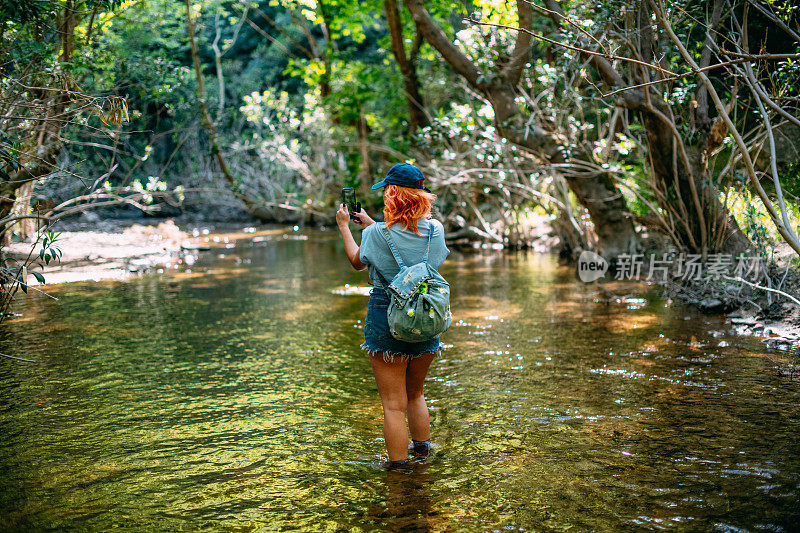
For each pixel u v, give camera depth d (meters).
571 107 9.86
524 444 3.65
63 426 4.05
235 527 2.81
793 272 6.75
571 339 6.02
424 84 15.27
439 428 3.95
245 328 6.71
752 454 3.40
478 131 10.89
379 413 4.25
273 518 2.88
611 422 3.93
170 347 5.96
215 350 5.86
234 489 3.18
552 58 9.84
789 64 6.05
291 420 4.13
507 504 2.96
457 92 14.85
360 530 2.76
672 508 2.87
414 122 15.37
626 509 2.88
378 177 18.23
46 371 5.21
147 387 4.82
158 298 8.40
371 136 17.39
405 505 2.98
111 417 4.20
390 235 3.33
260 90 23.80
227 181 21.42
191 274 10.56
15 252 10.23
